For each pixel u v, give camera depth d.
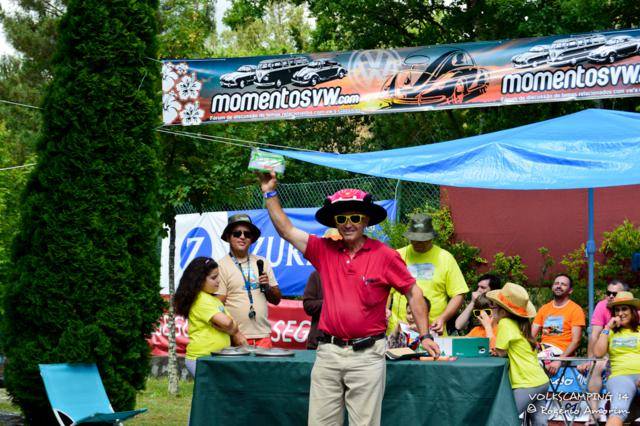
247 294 7.41
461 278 7.58
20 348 7.27
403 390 5.64
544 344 8.66
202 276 6.86
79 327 7.12
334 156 8.47
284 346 11.88
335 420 5.28
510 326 6.42
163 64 9.95
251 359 5.96
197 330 6.84
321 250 5.38
